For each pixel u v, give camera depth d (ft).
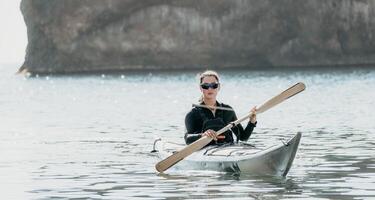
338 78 439.22
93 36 643.04
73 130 180.14
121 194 89.61
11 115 240.12
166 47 640.58
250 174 100.89
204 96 107.55
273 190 90.07
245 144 108.06
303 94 308.19
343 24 634.84
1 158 126.93
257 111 104.01
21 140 158.40
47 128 187.73
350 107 236.84
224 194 88.17
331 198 84.38
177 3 637.71
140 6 639.76
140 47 643.04
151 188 93.50
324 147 134.51
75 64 650.02
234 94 322.34
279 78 458.50
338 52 636.89
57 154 131.64
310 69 571.69
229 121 107.65
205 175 102.63
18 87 451.94
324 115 208.33
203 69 621.31
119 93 354.95
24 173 108.58
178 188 92.99
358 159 117.39
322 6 631.15
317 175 101.19
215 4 633.61
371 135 153.79
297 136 96.63
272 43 633.61
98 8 636.89
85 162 120.06
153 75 546.67
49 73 638.12
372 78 428.56
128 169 111.04
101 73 601.21
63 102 306.55
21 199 87.51
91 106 276.62
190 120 107.45
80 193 90.74
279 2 629.92
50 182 99.86
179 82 443.73
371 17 637.71
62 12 642.22
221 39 634.84
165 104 274.57
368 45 639.35
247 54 637.30
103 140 154.71
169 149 120.06
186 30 638.94
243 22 632.38
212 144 108.99
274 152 98.32
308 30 631.56
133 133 168.86
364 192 87.86
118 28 641.81
